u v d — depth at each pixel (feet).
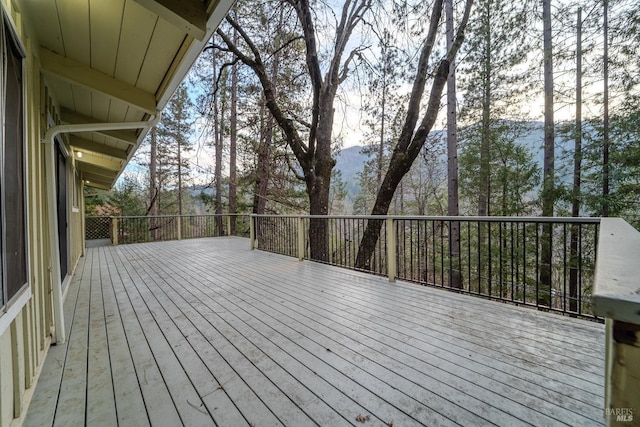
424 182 50.16
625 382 1.30
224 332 7.57
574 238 20.99
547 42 27.14
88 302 10.18
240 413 4.56
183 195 61.21
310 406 4.68
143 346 6.84
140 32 6.20
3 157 3.80
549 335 7.00
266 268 15.74
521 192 29.04
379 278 13.01
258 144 35.55
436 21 21.01
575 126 26.27
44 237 7.04
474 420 4.29
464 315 8.45
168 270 15.48
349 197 55.42
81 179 21.47
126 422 4.41
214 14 5.24
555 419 4.26
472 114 33.01
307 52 23.98
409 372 5.57
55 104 9.48
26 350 5.03
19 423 4.28
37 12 5.53
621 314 1.31
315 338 7.11
